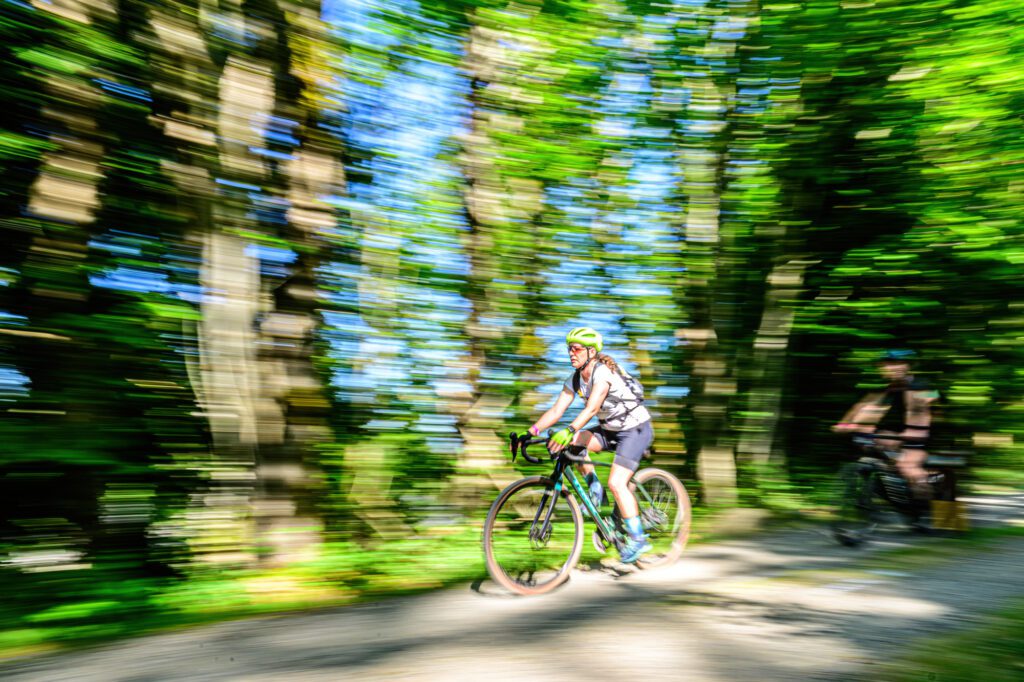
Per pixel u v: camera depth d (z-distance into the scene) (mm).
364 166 6414
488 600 4520
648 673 3119
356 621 4090
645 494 5449
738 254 8578
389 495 6207
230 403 5250
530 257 7367
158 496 5160
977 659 3277
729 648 3455
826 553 5930
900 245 8539
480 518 6531
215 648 3629
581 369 5129
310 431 5539
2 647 3742
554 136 7676
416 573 5312
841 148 8633
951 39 8234
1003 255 8219
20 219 4684
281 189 5566
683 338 8289
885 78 8414
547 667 3211
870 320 8781
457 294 6867
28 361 4691
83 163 4738
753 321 8711
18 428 4527
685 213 8312
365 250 6262
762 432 8531
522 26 7316
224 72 5227
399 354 6461
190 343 5332
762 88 8477
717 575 5133
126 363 5047
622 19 8062
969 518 7770
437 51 6914
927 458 6871
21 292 4664
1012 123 8250
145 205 5164
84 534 4906
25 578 4523
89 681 3209
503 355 7070
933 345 8883
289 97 5555
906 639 3588
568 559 4848
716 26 8312
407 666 3262
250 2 5324
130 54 4906
